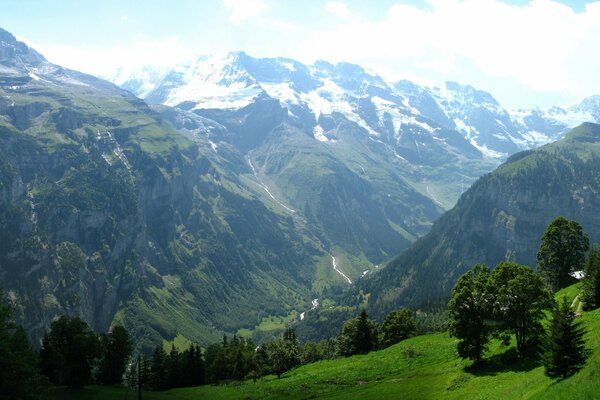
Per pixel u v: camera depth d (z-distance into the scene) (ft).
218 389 440.45
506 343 316.81
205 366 624.18
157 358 568.82
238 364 548.31
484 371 296.10
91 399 402.11
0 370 228.22
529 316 290.35
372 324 545.85
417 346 446.19
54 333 431.02
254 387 413.80
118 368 533.14
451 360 367.25
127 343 536.42
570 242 462.60
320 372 422.41
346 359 479.82
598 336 243.81
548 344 220.23
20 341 255.29
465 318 308.60
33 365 251.80
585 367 199.93
